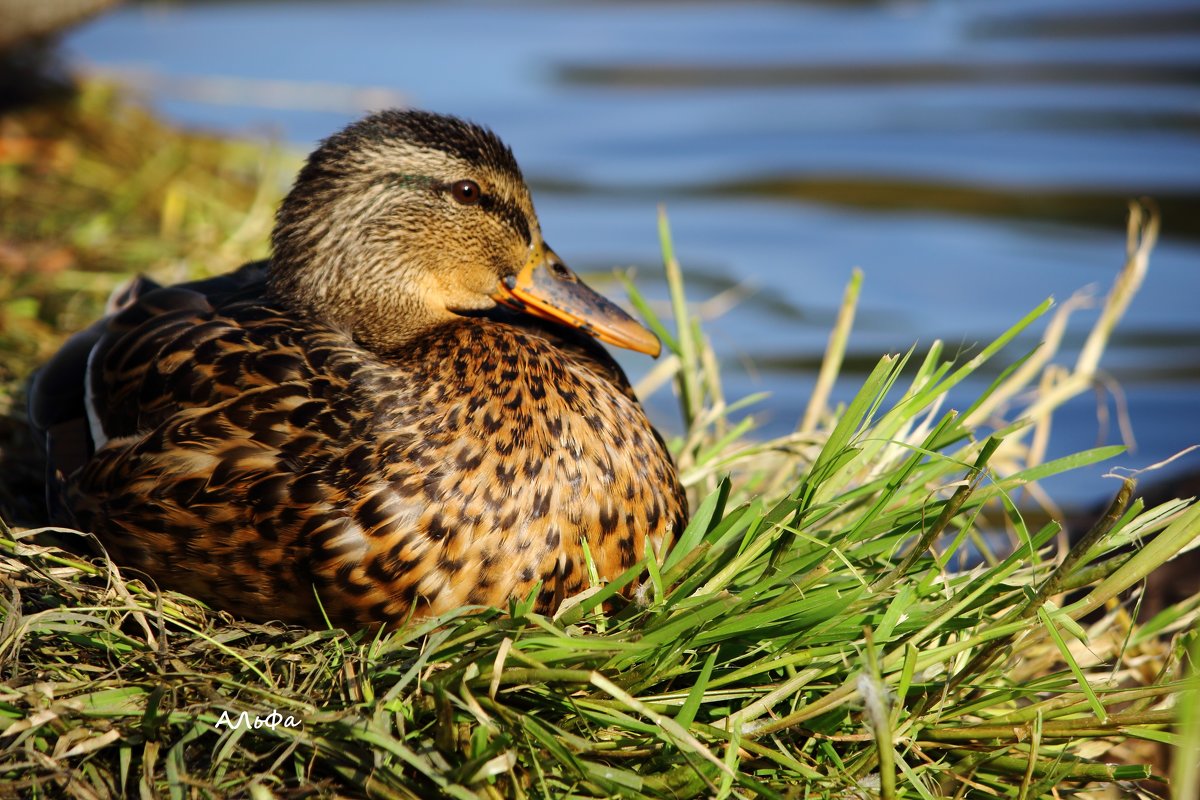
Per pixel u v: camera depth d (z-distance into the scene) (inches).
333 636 233.5
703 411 327.3
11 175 491.5
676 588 241.9
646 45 963.3
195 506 240.4
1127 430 335.3
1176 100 820.6
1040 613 228.1
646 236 622.5
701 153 735.1
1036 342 521.0
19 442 319.3
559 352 260.4
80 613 238.8
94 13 529.0
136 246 448.5
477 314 298.5
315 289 280.4
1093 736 229.3
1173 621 268.2
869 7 1091.3
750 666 228.7
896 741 225.8
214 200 514.3
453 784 207.8
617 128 771.4
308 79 797.9
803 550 249.0
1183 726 213.5
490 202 281.7
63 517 267.1
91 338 296.8
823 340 528.1
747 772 225.9
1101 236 627.2
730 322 538.6
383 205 276.5
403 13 1026.1
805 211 657.6
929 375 276.5
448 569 236.4
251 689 220.7
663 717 210.7
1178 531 221.0
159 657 229.9
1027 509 413.7
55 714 215.8
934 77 885.2
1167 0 1077.1
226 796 209.3
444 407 242.4
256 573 240.1
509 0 1094.4
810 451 320.8
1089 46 954.1
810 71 896.3
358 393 245.8
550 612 242.8
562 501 240.8
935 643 247.0
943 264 593.9
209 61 833.5
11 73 562.3
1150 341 527.8
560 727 225.8
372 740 209.3
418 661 218.2
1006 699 236.4
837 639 234.4
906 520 252.4
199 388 253.8
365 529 235.3
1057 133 764.6
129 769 217.5
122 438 259.8
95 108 570.3
